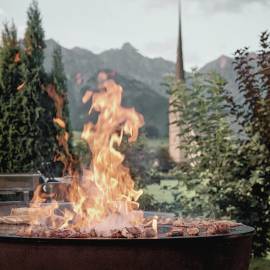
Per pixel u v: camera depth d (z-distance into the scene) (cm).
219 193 537
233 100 549
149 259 242
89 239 239
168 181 789
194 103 566
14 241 246
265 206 535
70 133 859
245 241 275
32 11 844
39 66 831
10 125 791
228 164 534
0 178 418
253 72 535
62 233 254
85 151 841
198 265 251
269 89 532
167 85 596
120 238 243
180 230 264
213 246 255
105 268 240
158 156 1041
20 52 816
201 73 578
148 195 629
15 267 248
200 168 551
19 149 789
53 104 847
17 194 478
